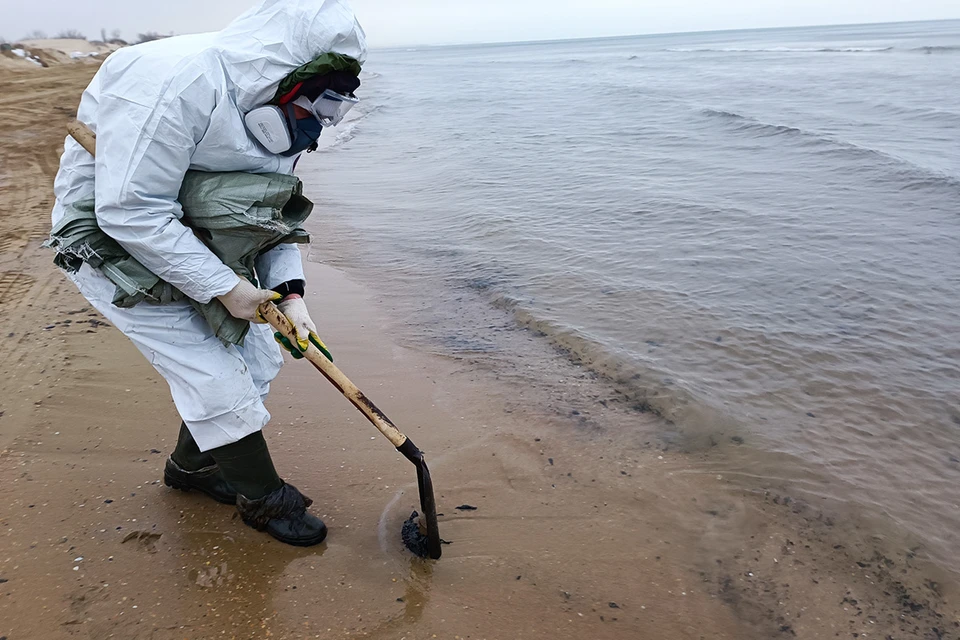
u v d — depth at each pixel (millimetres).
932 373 4320
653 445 3639
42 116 14375
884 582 2799
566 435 3697
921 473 3453
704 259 6305
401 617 2441
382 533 2865
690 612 2600
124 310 2391
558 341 4770
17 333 4293
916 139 12250
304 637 2330
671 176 9875
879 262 6137
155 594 2457
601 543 2926
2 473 3010
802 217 7547
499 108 20672
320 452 3410
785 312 5156
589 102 21109
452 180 10000
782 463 3494
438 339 4816
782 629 2564
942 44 55000
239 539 2738
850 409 3969
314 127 2318
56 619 2316
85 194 2301
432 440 3611
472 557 2787
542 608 2549
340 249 6781
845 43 67188
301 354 2473
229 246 2312
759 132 13242
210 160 2223
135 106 2057
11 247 5930
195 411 2430
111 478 3039
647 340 4758
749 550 2934
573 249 6672
